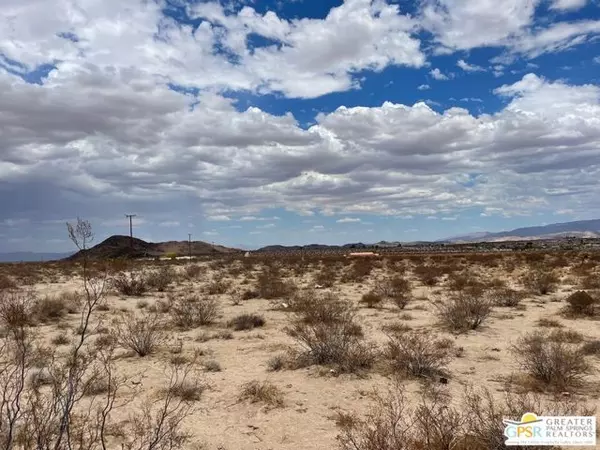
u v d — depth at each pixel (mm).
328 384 8953
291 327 14414
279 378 9414
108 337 12688
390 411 7051
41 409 5273
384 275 35719
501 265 43656
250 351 11711
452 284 25797
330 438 6578
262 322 15352
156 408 7684
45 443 4754
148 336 11625
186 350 11859
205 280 34062
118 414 7359
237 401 8094
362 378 9258
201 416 7457
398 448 5418
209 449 6281
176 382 8570
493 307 18062
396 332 13508
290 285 26719
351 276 32594
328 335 10594
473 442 5645
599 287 23734
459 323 14102
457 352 11086
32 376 7691
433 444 5512
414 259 53781
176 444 6066
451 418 6027
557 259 45062
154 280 27219
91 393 8109
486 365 10086
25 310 14961
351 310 16422
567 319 15531
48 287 28156
